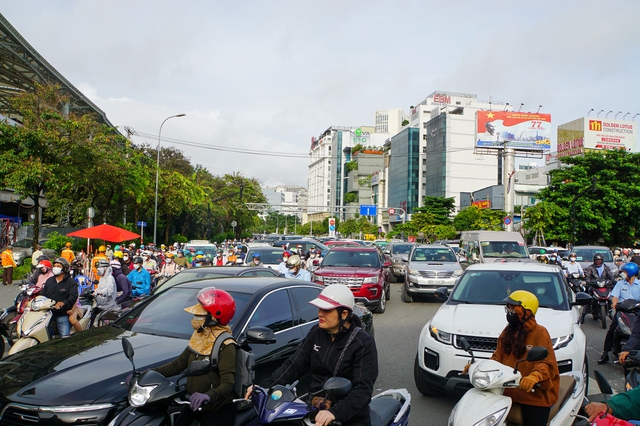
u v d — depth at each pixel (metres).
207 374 3.60
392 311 14.60
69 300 7.81
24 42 29.11
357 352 3.43
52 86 23.95
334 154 160.88
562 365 5.79
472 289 7.60
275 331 5.59
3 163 21.30
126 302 9.52
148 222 46.38
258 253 17.72
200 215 52.66
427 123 97.69
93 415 3.88
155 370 3.79
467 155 91.12
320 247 24.78
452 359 6.05
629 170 43.12
